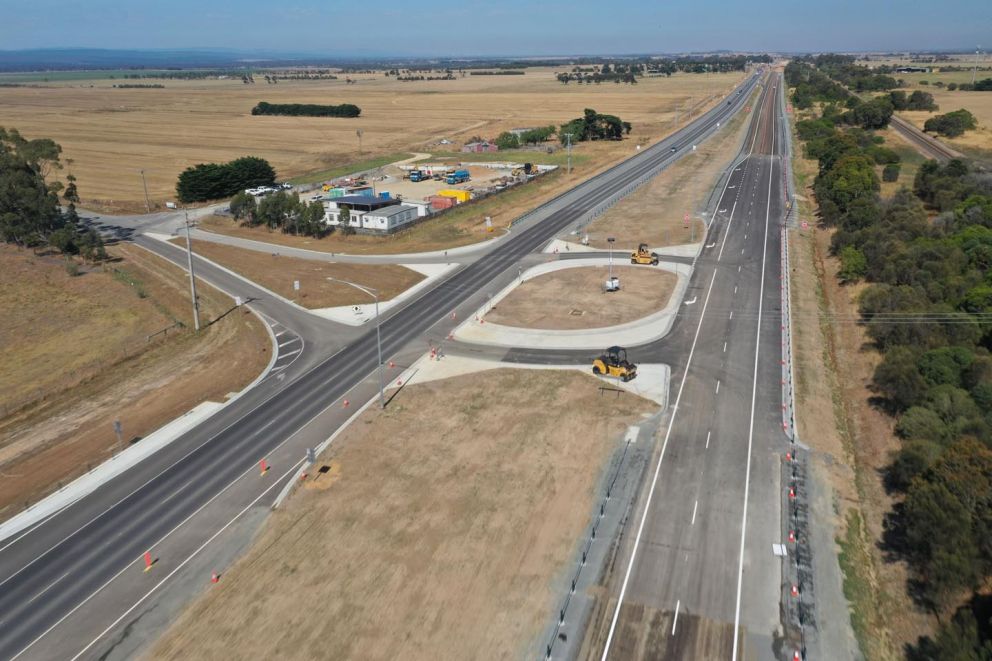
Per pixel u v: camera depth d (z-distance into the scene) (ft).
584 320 253.24
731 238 353.51
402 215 397.19
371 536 141.28
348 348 237.04
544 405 192.54
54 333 261.24
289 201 391.86
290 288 300.61
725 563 131.34
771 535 138.92
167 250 364.17
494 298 279.90
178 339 253.03
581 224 390.42
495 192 473.26
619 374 205.87
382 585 127.65
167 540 142.51
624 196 457.27
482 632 116.47
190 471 167.12
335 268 327.06
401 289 294.87
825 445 171.53
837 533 139.85
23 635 118.93
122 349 244.83
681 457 165.89
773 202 425.28
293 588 127.75
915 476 140.87
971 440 138.21
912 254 265.95
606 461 165.17
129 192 505.25
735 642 113.91
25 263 336.90
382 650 113.29
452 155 655.76
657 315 255.50
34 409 203.21
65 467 170.91
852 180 385.70
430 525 144.05
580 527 142.31
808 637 115.03
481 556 134.62
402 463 166.81
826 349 228.43
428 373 215.10
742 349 225.56
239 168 502.38
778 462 163.73
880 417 184.55
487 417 186.91
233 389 210.38
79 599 127.03
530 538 139.33
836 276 296.71
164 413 196.85
